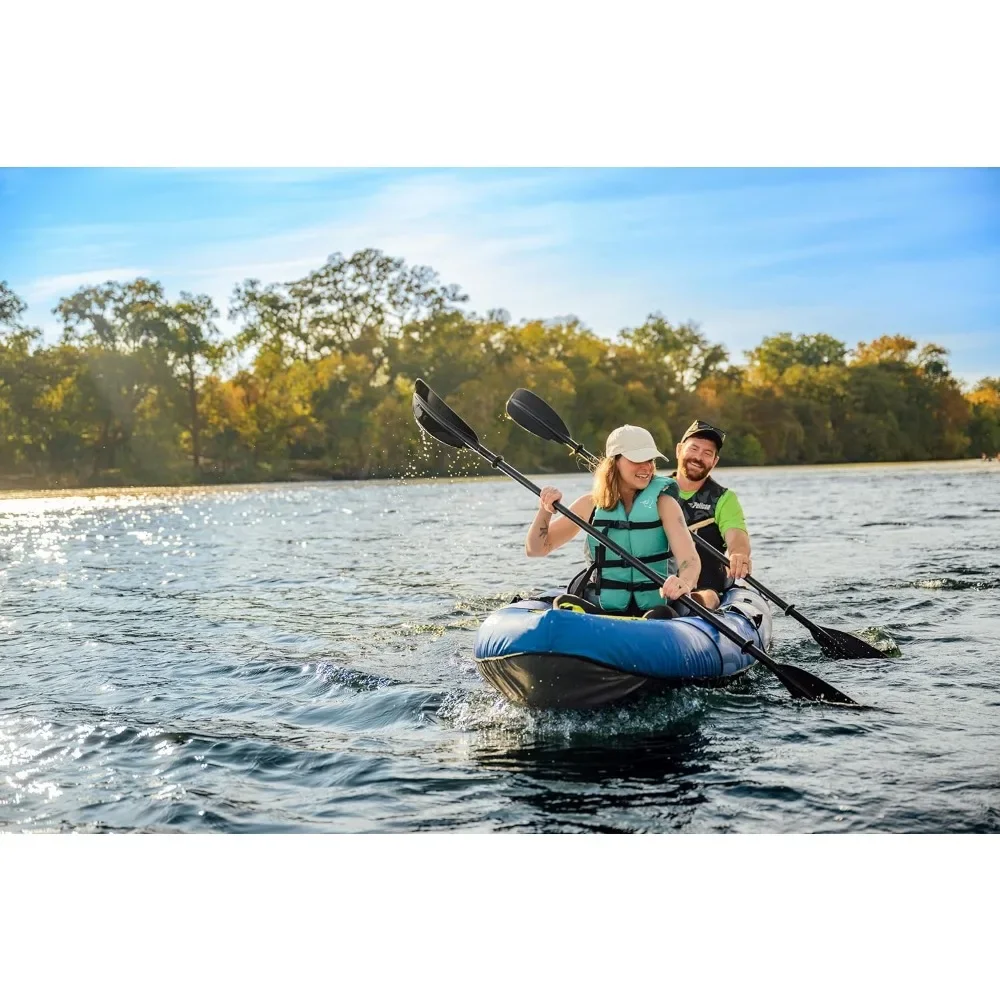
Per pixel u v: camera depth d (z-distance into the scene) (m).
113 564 10.97
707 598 5.22
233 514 19.61
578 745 4.21
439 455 37.81
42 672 5.66
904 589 7.80
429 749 4.22
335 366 37.50
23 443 33.62
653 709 4.55
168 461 34.47
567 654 4.35
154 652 6.14
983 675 5.19
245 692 5.16
